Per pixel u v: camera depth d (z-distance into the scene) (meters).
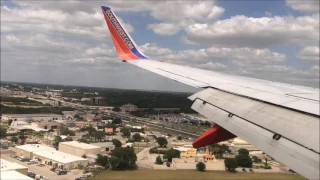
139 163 108.50
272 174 98.62
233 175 95.31
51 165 102.06
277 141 7.96
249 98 11.98
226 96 12.85
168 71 16.94
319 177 6.08
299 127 8.21
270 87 13.90
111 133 181.88
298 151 7.16
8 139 150.50
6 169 79.56
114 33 19.39
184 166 103.19
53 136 162.38
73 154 120.75
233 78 16.42
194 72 17.44
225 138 11.36
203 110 12.19
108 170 97.75
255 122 9.54
